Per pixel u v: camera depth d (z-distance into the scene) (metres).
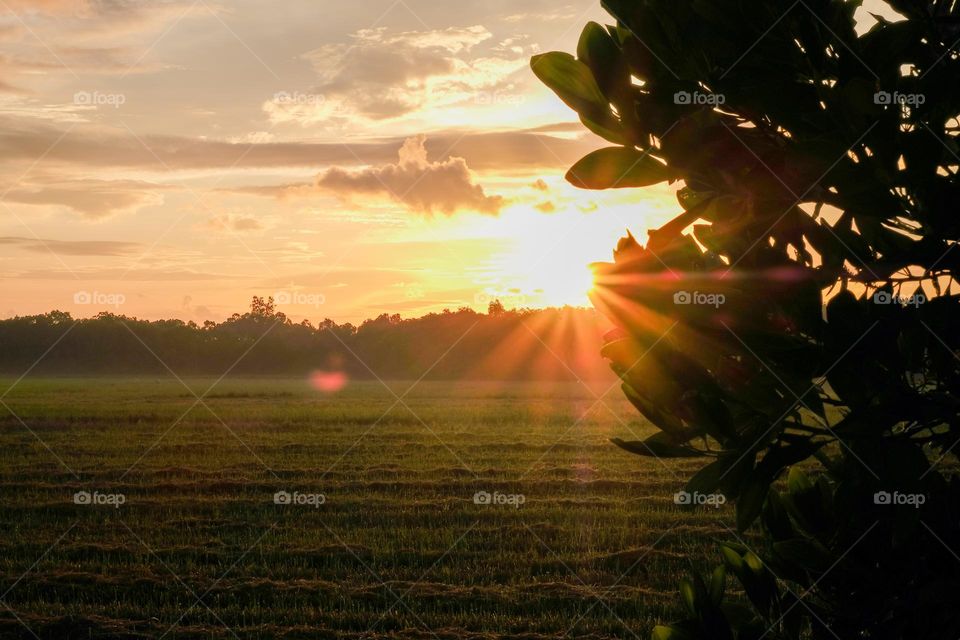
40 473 25.72
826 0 1.72
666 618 11.09
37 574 13.66
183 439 35.94
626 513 17.66
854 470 1.75
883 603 1.91
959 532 1.81
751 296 1.65
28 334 134.62
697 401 1.68
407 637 10.65
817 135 1.77
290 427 42.16
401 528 16.98
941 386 1.70
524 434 37.47
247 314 132.88
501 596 12.25
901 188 1.76
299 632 10.88
